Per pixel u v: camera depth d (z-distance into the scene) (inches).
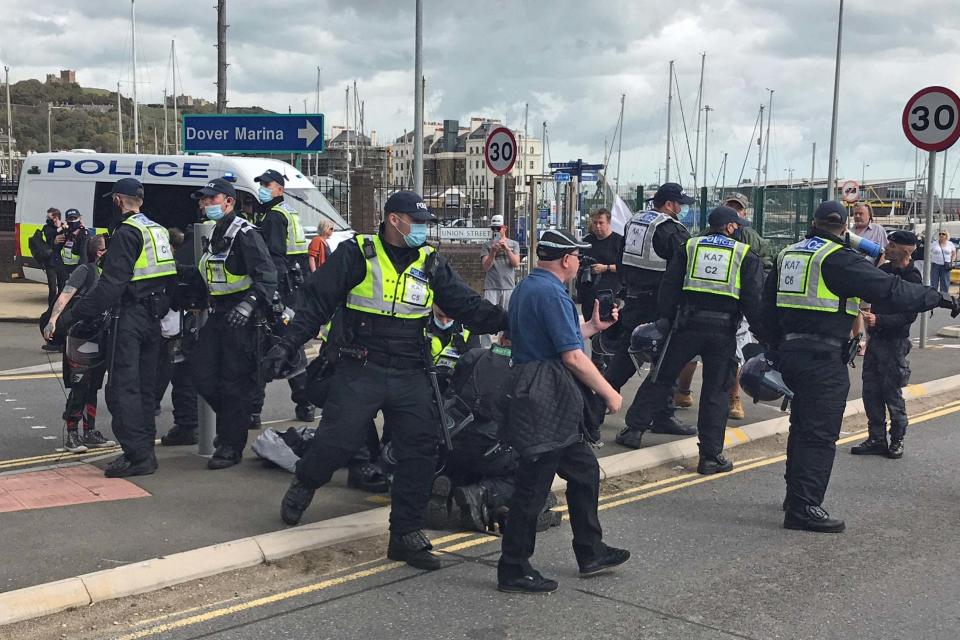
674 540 231.6
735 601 192.5
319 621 180.7
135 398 265.6
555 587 196.7
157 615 181.8
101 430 338.6
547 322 187.8
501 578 196.5
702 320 288.5
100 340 271.4
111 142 5108.3
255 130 733.9
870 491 277.4
